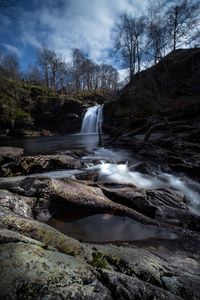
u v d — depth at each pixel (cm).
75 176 906
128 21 4003
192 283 315
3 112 3600
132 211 608
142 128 1995
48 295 219
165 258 407
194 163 1045
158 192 704
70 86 7344
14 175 952
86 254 318
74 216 595
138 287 267
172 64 2980
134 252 371
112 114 3472
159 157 1247
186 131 1656
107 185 775
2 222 362
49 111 4191
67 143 2425
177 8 3111
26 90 4253
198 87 2566
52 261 264
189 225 604
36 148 2041
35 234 341
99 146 1948
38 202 590
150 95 2517
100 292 238
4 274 235
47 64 6538
